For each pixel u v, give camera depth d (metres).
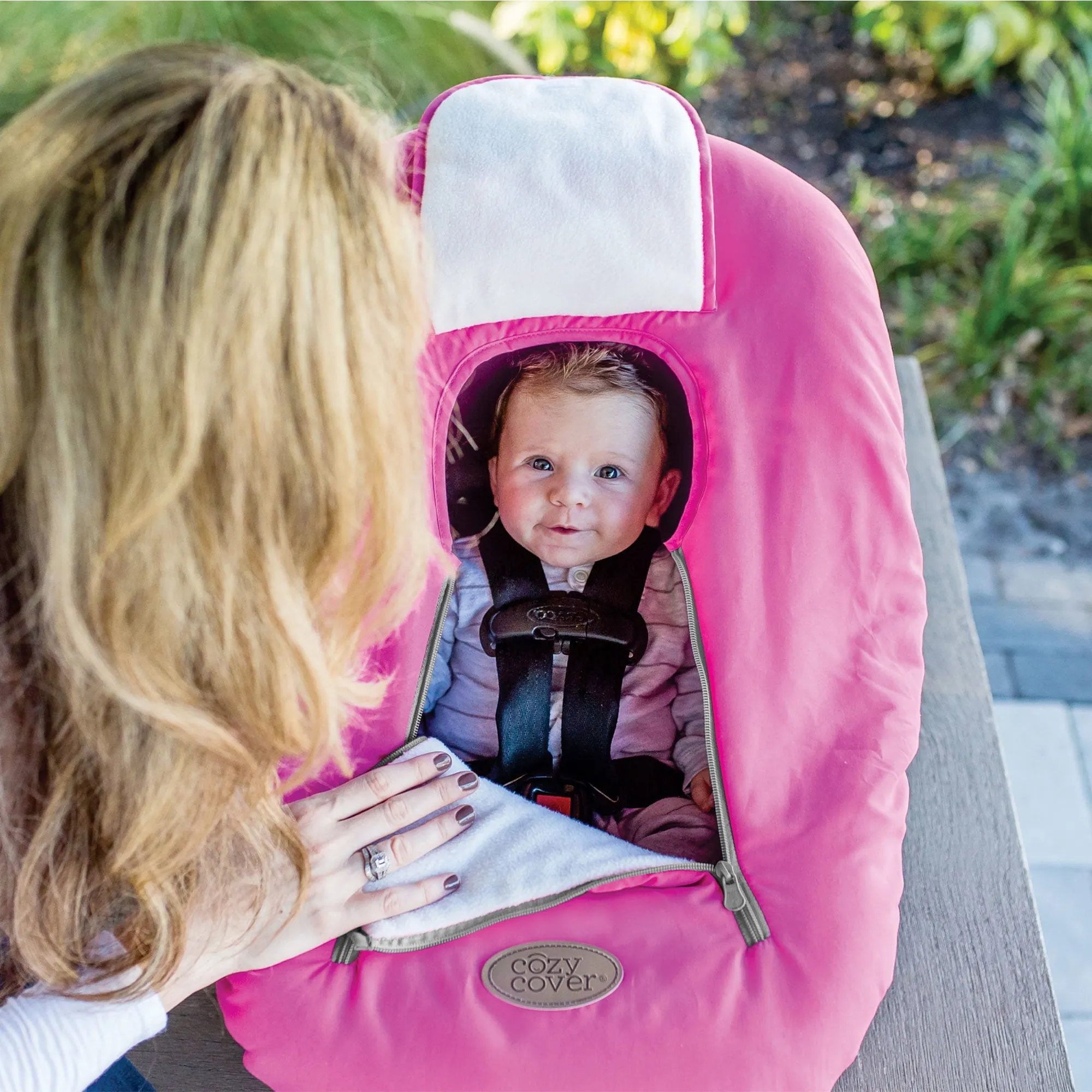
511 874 0.75
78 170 0.45
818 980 0.71
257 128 0.46
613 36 1.75
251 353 0.46
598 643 0.83
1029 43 1.90
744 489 0.77
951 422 1.70
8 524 0.52
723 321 0.76
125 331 0.45
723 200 0.77
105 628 0.51
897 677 0.79
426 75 1.71
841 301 0.77
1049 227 1.80
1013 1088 0.76
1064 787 1.32
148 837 0.58
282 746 0.60
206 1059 0.79
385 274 0.51
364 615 0.61
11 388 0.46
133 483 0.47
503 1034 0.70
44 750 0.60
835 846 0.74
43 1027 0.60
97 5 1.58
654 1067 0.69
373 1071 0.70
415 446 0.58
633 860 0.76
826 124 2.00
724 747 0.77
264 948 0.70
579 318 0.76
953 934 0.84
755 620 0.77
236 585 0.52
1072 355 1.74
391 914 0.73
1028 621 1.48
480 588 0.84
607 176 0.69
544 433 0.79
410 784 0.75
